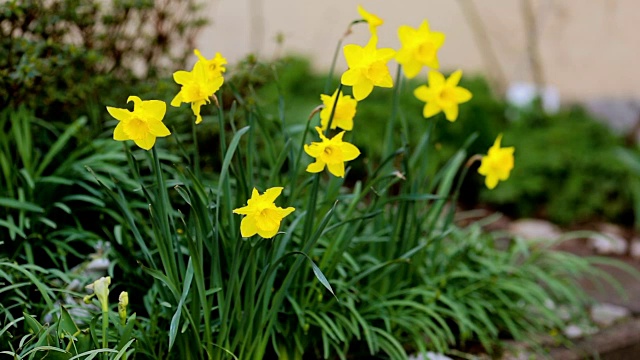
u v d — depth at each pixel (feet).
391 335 8.29
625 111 15.84
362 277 8.27
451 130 13.07
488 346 8.54
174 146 8.93
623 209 12.69
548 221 12.76
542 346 8.83
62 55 8.73
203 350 7.79
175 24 9.59
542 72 16.66
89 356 7.24
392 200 8.25
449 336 8.41
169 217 7.86
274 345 7.89
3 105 8.65
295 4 16.35
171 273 7.66
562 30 16.56
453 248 9.16
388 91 13.75
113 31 9.29
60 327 7.63
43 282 8.11
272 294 8.04
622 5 16.19
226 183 7.83
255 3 16.07
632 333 9.16
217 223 7.60
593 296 9.90
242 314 7.77
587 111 15.34
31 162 8.64
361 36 16.42
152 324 7.77
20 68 8.33
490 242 9.38
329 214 7.56
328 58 16.46
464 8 16.57
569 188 12.76
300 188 8.08
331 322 7.98
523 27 16.60
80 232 8.37
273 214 7.32
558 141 13.42
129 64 9.49
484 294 8.98
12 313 8.04
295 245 8.13
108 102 9.20
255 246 7.61
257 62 9.09
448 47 16.63
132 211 8.56
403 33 8.07
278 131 8.70
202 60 7.54
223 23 15.89
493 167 8.57
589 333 9.10
